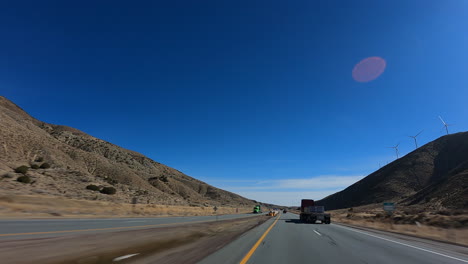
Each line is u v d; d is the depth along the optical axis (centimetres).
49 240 1203
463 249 1341
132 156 14662
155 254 1026
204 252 1102
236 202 19088
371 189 11631
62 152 7400
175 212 5469
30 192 3762
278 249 1243
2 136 5497
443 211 4175
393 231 2411
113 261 874
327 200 17000
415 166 10919
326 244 1445
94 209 3675
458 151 10088
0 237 1243
